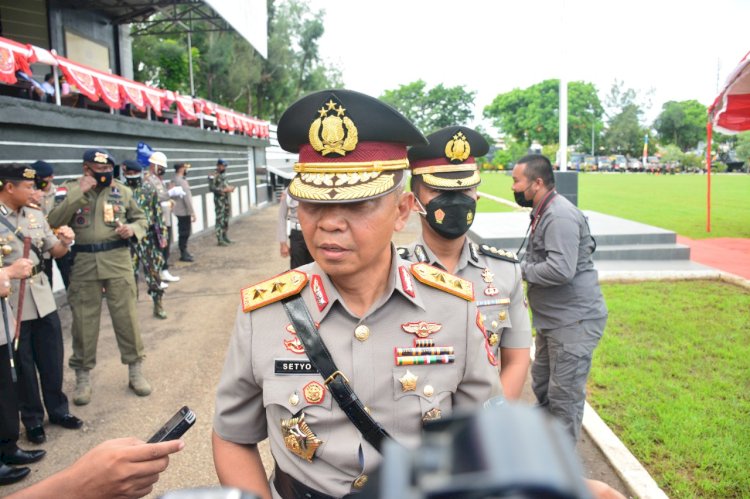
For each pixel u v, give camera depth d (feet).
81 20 45.32
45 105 21.67
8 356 11.37
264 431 5.35
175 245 37.65
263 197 71.87
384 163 4.61
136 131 30.58
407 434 4.77
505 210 61.41
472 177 8.41
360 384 4.79
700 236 42.50
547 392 12.18
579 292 10.81
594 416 13.26
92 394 15.34
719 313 21.88
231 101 99.45
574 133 257.75
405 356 4.87
